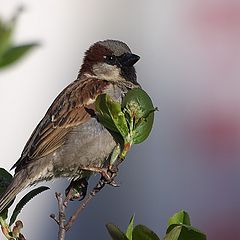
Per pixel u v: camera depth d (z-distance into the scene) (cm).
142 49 1238
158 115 1231
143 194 1210
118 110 575
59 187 1144
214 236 1205
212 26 1242
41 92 1208
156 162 1220
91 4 1231
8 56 455
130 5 1239
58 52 1216
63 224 551
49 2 1212
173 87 1243
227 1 1241
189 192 1216
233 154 1223
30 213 1145
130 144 579
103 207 1197
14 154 1192
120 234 501
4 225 577
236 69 1249
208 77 1259
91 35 1227
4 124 1191
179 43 1243
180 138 1230
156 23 1241
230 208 1210
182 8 1243
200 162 1223
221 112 1237
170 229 501
